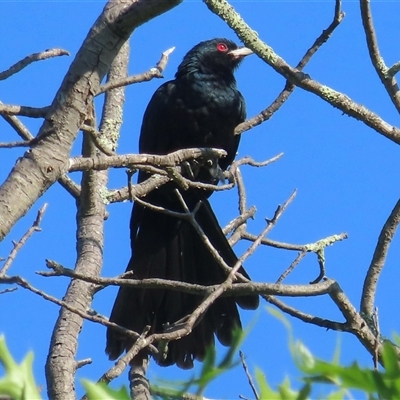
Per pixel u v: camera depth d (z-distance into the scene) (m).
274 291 8.99
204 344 11.77
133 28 7.55
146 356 9.77
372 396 3.67
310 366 3.75
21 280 7.77
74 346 10.23
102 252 11.84
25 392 3.77
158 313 12.16
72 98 7.42
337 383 3.71
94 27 7.59
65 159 7.36
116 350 10.89
